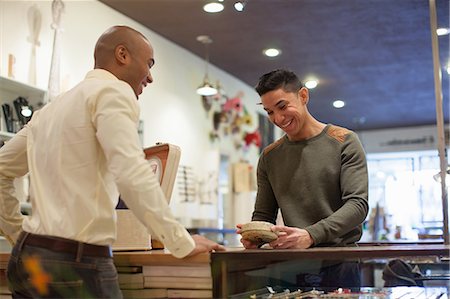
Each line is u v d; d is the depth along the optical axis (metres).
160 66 6.17
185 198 6.34
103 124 1.44
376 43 6.43
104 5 5.31
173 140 6.30
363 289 1.92
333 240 2.05
